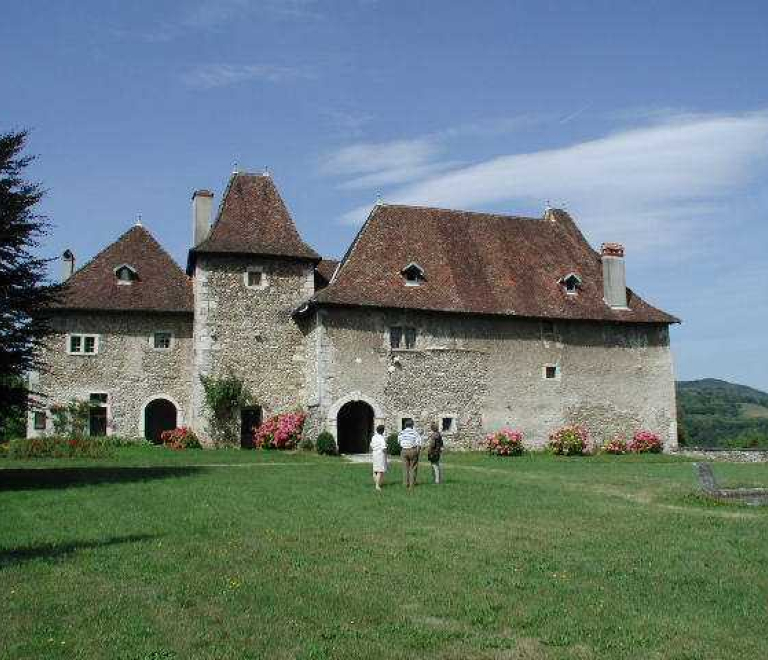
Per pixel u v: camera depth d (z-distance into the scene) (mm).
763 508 14781
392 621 7719
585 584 9125
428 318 29766
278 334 30719
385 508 14375
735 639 7348
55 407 30375
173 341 31828
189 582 8961
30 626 7414
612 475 20953
